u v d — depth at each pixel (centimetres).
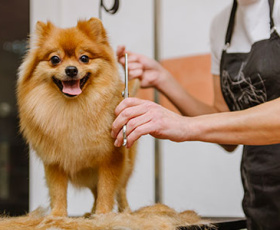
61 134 121
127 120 108
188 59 249
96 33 134
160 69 176
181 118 109
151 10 260
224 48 150
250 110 109
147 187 259
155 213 115
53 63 127
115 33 276
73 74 120
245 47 143
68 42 127
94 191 147
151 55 261
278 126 103
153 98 256
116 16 275
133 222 99
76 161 122
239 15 147
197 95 245
